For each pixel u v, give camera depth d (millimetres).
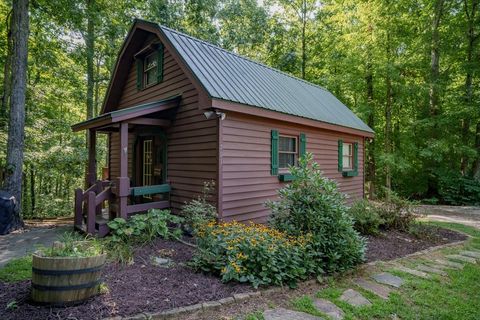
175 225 6195
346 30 13547
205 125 5773
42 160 10312
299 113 6965
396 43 12508
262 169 6422
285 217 4547
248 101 5730
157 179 7180
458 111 12188
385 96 14086
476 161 13273
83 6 9648
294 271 3619
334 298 3346
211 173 5621
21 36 7004
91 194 5418
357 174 10070
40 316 2609
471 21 12531
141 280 3420
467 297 3533
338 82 14070
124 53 8164
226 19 17719
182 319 2742
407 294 3535
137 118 5957
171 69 6730
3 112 9117
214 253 3826
